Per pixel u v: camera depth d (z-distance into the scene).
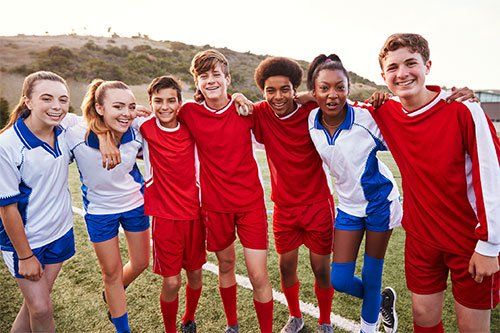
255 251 2.55
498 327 2.88
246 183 2.57
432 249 2.10
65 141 2.42
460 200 1.98
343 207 2.60
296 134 2.55
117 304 2.67
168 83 2.51
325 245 2.63
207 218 2.62
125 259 4.28
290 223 2.64
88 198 2.64
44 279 2.43
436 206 2.05
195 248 2.66
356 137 2.39
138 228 2.78
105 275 2.68
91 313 3.14
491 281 1.95
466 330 2.06
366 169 2.43
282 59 2.45
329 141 2.44
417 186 2.12
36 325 2.37
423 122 2.02
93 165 2.51
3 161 2.12
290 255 2.71
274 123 2.59
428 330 2.24
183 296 3.48
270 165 2.70
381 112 2.28
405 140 2.13
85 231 5.25
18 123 2.20
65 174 2.42
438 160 1.98
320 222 2.60
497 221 1.80
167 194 2.55
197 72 2.52
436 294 2.19
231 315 2.76
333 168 2.51
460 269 2.03
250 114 2.60
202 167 2.61
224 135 2.53
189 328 2.83
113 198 2.63
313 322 2.96
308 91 2.56
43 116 2.17
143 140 2.66
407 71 1.98
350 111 2.40
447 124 1.94
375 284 2.54
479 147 1.83
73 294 3.46
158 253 2.58
